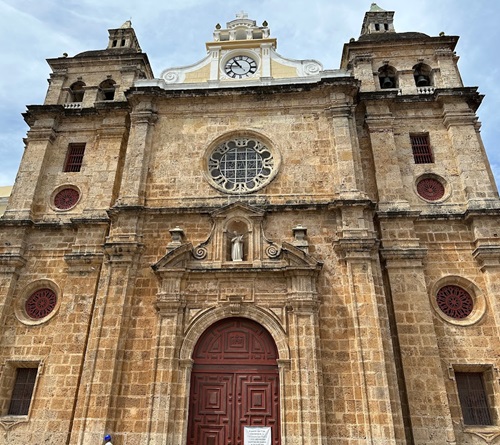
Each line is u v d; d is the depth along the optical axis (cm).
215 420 1554
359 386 1527
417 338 1655
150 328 1692
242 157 2091
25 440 1620
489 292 1736
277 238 1833
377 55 2448
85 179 2189
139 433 1520
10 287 1914
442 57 2375
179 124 2155
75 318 1803
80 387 1594
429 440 1496
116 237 1850
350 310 1655
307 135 2067
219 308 1695
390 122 2119
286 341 1612
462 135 2081
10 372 1786
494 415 1582
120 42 2803
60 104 2448
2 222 2031
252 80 2255
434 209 1945
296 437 1455
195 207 1906
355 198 1838
